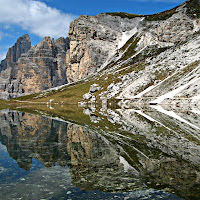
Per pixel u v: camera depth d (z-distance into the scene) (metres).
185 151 15.79
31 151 16.03
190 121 34.72
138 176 10.84
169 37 199.00
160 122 33.59
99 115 47.53
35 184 9.90
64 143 18.75
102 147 17.19
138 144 18.30
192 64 117.50
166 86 108.81
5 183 9.95
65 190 9.25
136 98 110.94
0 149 16.61
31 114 52.84
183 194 8.83
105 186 9.63
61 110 69.44
